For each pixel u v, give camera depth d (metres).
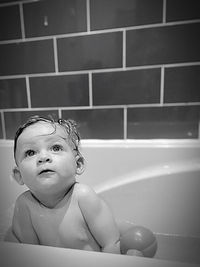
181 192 0.71
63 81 0.85
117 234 0.46
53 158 0.39
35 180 0.39
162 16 0.75
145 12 0.76
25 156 0.40
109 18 0.78
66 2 0.79
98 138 0.86
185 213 0.70
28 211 0.45
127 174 0.76
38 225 0.44
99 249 0.45
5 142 0.80
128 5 0.76
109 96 0.83
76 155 0.46
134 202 0.74
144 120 0.83
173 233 0.68
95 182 0.78
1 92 0.90
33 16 0.82
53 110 0.88
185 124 0.81
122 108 0.83
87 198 0.43
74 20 0.80
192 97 0.79
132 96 0.82
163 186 0.72
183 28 0.75
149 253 0.46
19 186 0.71
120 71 0.81
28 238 0.45
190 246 0.61
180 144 0.75
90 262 0.28
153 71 0.79
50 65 0.85
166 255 0.57
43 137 0.40
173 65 0.77
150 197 0.73
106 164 0.77
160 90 0.80
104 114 0.84
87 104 0.85
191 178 0.70
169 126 0.82
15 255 0.30
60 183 0.40
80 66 0.83
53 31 0.82
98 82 0.83
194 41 0.75
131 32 0.78
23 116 0.90
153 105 0.81
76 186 0.44
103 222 0.44
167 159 0.74
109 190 0.75
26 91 0.88
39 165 0.39
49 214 0.43
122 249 0.44
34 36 0.84
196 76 0.77
